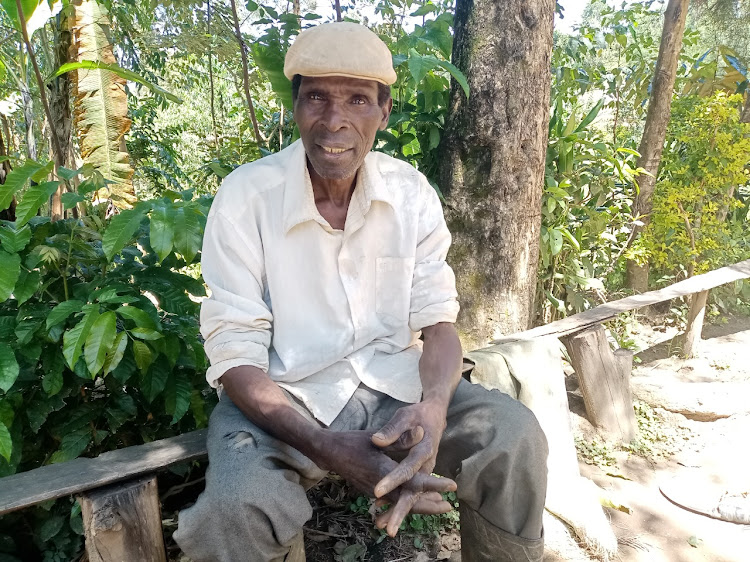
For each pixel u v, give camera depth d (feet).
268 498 3.72
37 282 5.29
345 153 4.38
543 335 8.47
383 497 3.92
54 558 5.70
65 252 5.73
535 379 7.30
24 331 5.12
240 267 4.64
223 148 17.92
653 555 6.57
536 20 8.48
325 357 4.83
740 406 9.61
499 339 8.21
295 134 10.36
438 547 6.54
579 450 8.69
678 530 7.03
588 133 13.64
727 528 7.05
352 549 6.36
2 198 5.44
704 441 9.02
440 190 9.26
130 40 17.62
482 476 4.54
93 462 4.49
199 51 13.74
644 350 12.93
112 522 4.17
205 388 6.49
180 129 22.44
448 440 4.75
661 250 14.56
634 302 10.19
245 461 3.91
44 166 5.71
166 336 5.58
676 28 13.47
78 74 11.11
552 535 6.60
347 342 4.90
